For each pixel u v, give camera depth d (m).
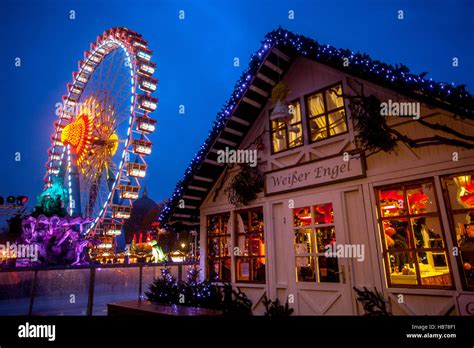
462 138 4.90
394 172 5.58
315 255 6.26
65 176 28.02
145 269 10.02
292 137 7.31
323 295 6.05
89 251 23.39
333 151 6.40
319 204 6.37
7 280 7.62
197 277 8.66
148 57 24.12
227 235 7.86
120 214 22.88
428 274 6.21
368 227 5.70
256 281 7.10
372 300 5.30
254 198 7.40
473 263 5.59
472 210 4.86
